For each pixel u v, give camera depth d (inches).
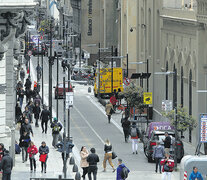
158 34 5831.7
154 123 4212.6
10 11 3383.4
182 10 4985.2
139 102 5433.1
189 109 4785.9
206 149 4205.2
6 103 4330.7
